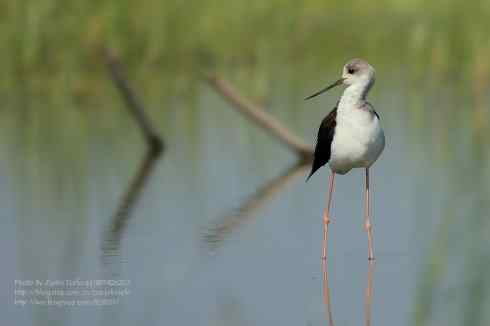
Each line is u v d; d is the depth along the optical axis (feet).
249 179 43.70
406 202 38.65
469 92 61.93
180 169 45.65
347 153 32.63
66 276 30.53
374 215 37.17
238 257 32.60
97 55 68.44
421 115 55.42
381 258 32.37
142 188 42.01
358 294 28.89
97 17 69.56
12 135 52.75
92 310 27.61
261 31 78.69
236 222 36.86
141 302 28.27
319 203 39.45
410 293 28.86
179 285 29.81
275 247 33.86
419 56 73.46
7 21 66.28
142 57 71.41
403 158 45.73
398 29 84.79
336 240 34.53
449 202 37.42
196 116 57.72
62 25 68.13
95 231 35.42
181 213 38.09
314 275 30.78
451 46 71.46
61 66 67.21
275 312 27.43
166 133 53.26
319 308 27.68
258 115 49.98
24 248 33.30
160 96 64.13
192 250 33.37
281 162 47.14
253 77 68.64
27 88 64.90
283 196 40.75
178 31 73.41
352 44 81.87
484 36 69.21
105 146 50.44
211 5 76.02
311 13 86.07
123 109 59.88
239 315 27.14
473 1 76.18
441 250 31.12
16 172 44.50
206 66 73.31
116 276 30.60
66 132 53.62
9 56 64.95
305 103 60.18
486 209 35.86
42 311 27.53
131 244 33.94
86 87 65.36
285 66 75.15
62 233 35.06
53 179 43.42
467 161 44.29
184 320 26.78
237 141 51.42
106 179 43.55
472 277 28.04
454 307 26.03
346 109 32.73
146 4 72.13
